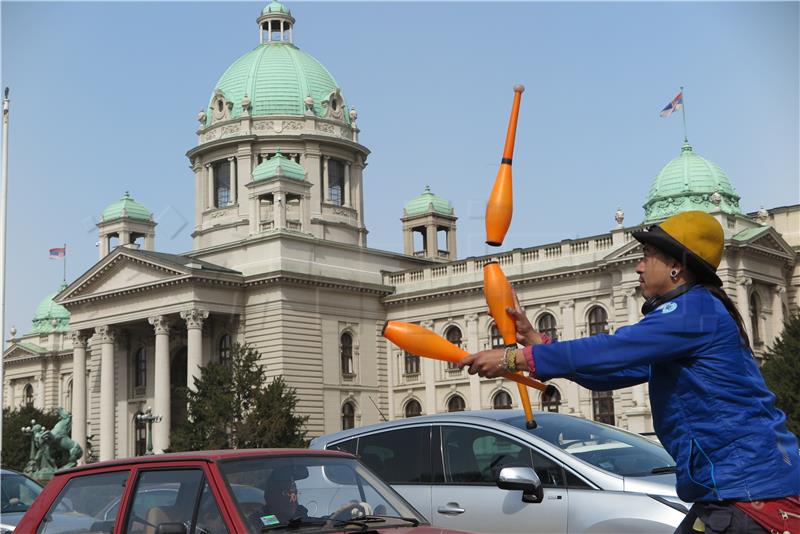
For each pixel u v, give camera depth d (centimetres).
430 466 1332
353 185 9544
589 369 586
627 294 7025
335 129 9488
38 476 6562
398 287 8431
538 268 7656
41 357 12138
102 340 8300
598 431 1312
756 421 573
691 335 574
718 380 574
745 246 6688
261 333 7744
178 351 8681
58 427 6706
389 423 1408
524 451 1246
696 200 7250
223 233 9119
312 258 7956
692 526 600
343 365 8088
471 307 7988
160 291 7819
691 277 610
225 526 831
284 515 852
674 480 1146
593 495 1153
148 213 10362
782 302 7094
